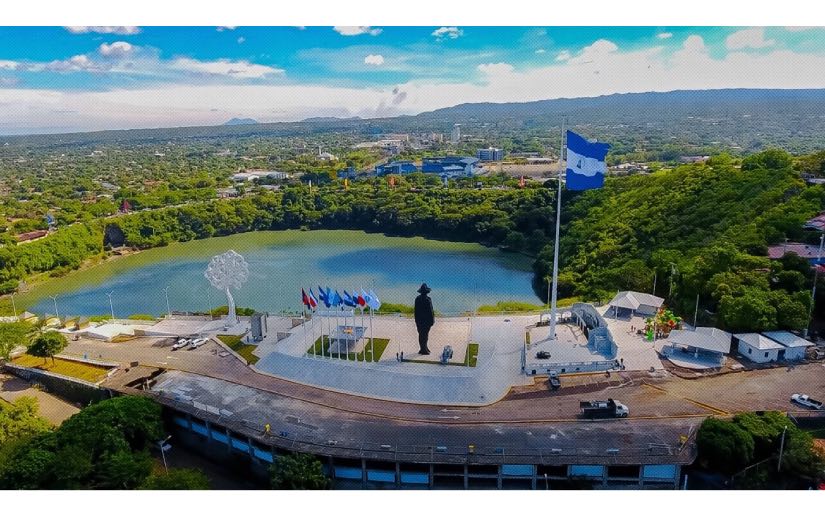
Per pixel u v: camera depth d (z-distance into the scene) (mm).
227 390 99562
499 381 97062
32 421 93188
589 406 85062
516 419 86000
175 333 130250
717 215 160500
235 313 140500
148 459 82812
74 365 116000
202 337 125625
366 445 80750
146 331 131625
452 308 174000
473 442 80562
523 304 144000
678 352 104562
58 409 106812
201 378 105062
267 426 85000
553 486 78250
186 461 92750
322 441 82125
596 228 199375
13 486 75125
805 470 71812
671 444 77688
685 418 83938
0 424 91250
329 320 122188
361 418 88438
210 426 91938
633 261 150125
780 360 100688
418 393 94312
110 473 77500
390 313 137375
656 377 96250
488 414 87812
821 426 82688
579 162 99688
